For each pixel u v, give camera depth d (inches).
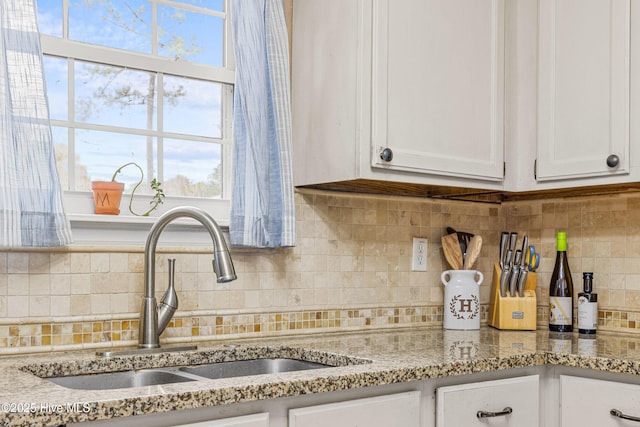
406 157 84.2
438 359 70.1
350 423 61.4
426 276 103.1
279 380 56.7
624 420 71.4
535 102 94.5
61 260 73.3
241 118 83.7
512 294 100.1
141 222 78.2
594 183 88.0
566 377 76.6
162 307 75.6
